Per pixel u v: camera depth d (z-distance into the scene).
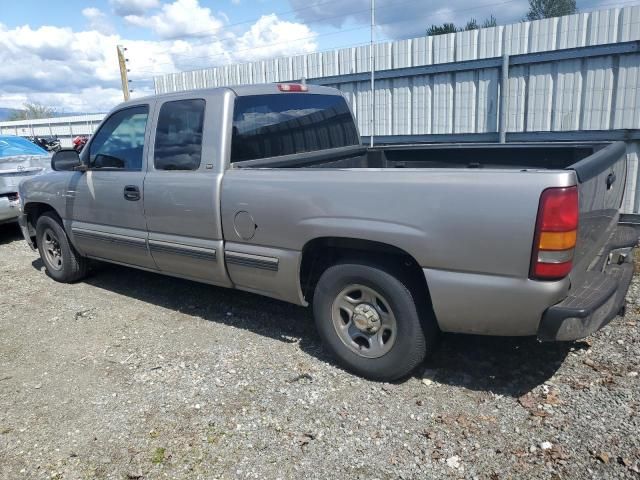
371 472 2.54
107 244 4.87
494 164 4.50
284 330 4.18
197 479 2.57
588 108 6.88
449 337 3.85
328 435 2.83
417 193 2.89
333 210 3.20
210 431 2.92
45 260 5.84
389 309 3.17
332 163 4.68
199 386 3.39
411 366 3.20
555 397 3.04
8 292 5.55
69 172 5.14
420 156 4.91
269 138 4.14
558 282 2.61
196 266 4.10
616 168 3.41
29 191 5.69
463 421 2.88
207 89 3.95
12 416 3.18
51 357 3.95
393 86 8.64
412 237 2.92
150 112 4.30
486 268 2.74
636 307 4.15
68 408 3.24
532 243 2.59
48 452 2.83
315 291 3.50
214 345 3.97
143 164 4.34
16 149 8.66
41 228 5.73
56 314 4.82
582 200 2.66
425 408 3.02
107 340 4.18
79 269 5.61
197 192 3.88
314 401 3.15
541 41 7.04
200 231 3.96
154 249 4.37
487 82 7.66
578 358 3.45
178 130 4.06
